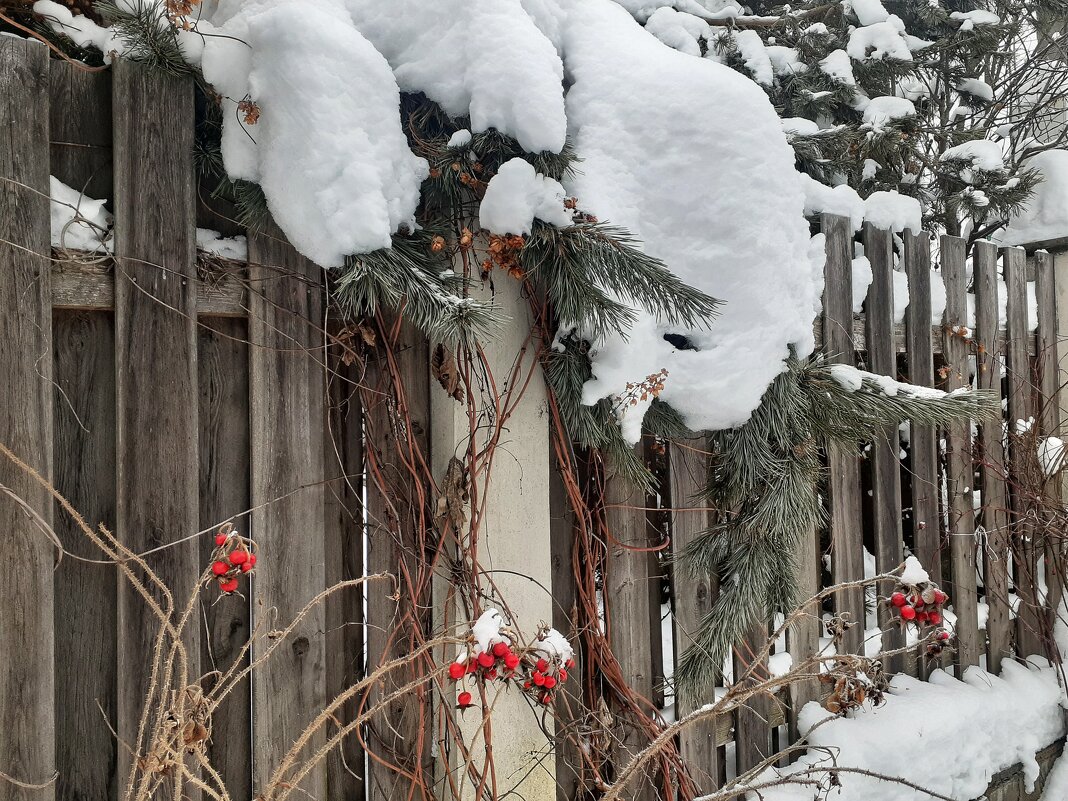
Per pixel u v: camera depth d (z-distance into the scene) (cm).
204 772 150
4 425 127
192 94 147
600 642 191
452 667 111
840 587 152
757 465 200
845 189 249
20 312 129
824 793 207
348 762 168
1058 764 288
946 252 288
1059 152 369
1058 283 347
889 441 265
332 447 167
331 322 166
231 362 156
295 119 144
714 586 219
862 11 365
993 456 303
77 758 139
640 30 204
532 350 183
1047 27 479
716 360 190
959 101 489
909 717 237
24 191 130
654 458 216
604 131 184
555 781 182
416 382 177
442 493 170
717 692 218
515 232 158
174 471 144
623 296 174
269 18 143
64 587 139
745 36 347
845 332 243
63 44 162
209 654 150
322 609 160
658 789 204
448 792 169
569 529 197
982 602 317
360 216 145
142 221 141
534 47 162
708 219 187
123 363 139
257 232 154
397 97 156
